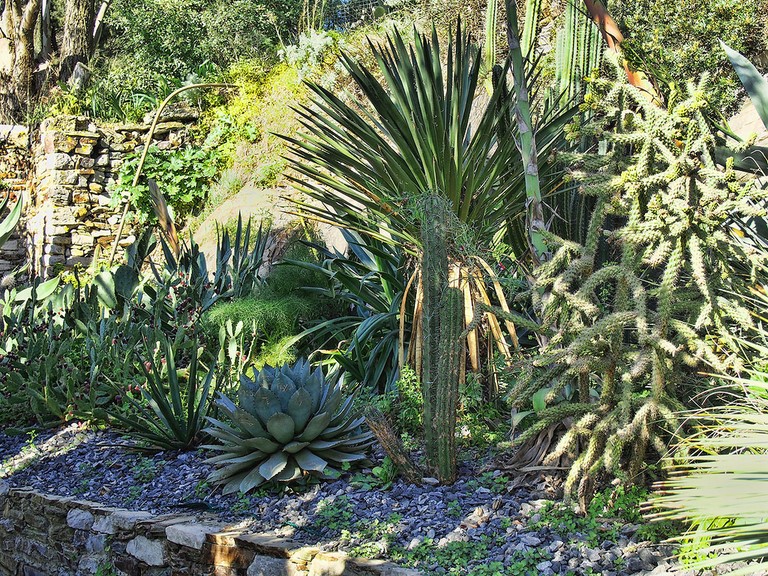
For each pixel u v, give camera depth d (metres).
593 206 4.04
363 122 4.54
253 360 5.49
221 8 14.40
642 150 2.80
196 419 4.69
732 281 3.00
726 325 2.96
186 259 6.71
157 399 4.57
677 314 3.34
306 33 11.09
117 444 4.91
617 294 2.95
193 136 10.72
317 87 4.61
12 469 4.95
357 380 5.03
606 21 3.50
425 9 9.55
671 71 5.36
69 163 10.43
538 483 3.30
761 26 5.46
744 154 3.38
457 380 3.56
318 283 6.26
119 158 10.66
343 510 3.45
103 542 3.97
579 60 4.45
